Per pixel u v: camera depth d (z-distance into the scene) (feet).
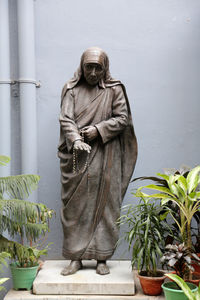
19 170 13.73
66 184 11.96
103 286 10.87
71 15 13.71
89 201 11.86
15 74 13.74
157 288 10.90
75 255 11.71
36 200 13.42
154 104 13.62
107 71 12.13
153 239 11.03
